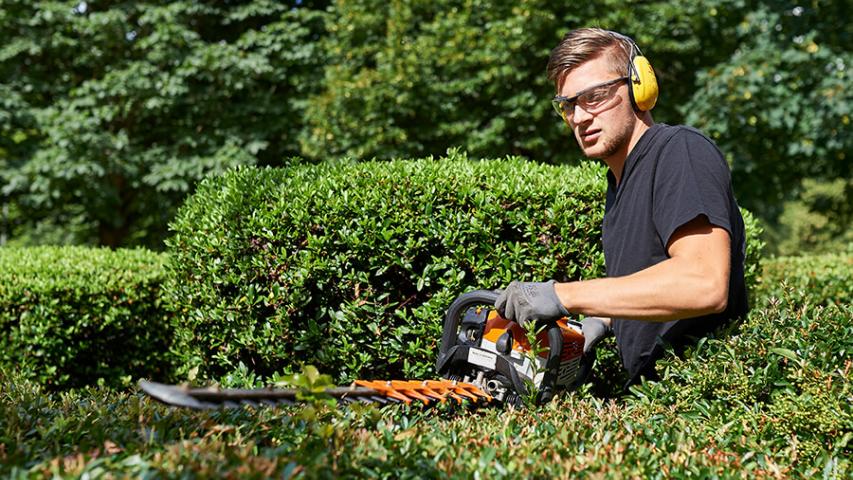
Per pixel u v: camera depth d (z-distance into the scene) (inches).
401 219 120.2
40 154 423.8
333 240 121.6
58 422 63.3
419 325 119.6
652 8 406.9
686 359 83.1
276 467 49.5
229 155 423.2
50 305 185.5
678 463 59.7
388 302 123.8
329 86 407.8
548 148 413.1
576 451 61.4
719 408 76.0
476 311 86.0
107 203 478.9
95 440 59.0
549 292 76.9
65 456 55.7
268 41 445.1
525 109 392.8
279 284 124.5
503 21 393.4
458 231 119.0
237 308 126.2
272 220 123.0
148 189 488.4
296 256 123.0
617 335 91.4
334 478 50.5
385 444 58.8
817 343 77.3
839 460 67.7
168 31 428.1
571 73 85.9
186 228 134.8
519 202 120.8
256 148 430.0
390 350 122.3
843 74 397.7
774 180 488.4
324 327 122.7
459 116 399.5
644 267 82.7
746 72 402.0
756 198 466.3
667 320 73.8
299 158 140.6
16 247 246.4
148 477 47.1
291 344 125.8
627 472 57.3
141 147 454.3
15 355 184.9
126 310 196.9
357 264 122.6
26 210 515.8
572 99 85.8
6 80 453.1
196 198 141.4
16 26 454.6
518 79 383.2
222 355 129.4
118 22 430.9
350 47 424.5
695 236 74.4
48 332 187.5
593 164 139.0
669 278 72.3
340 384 120.7
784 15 421.7
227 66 432.1
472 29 388.8
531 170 128.8
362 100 397.4
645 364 88.9
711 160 77.0
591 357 93.4
